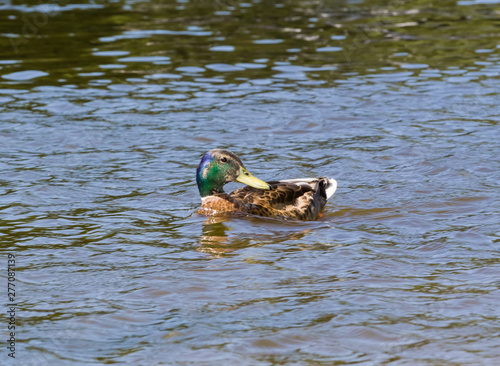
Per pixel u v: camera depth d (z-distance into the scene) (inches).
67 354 316.8
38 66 919.7
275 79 858.8
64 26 1138.7
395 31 1093.8
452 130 677.9
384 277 393.1
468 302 360.2
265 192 501.0
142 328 340.2
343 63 925.2
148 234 463.8
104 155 624.1
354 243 445.4
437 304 358.9
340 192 540.7
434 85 826.8
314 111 741.9
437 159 602.5
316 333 331.9
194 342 325.4
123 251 435.2
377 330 333.4
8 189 543.8
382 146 640.4
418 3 1302.9
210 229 471.2
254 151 635.5
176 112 743.7
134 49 998.4
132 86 836.0
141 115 734.5
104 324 343.9
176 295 374.6
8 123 706.8
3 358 313.6
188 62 933.2
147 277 397.1
